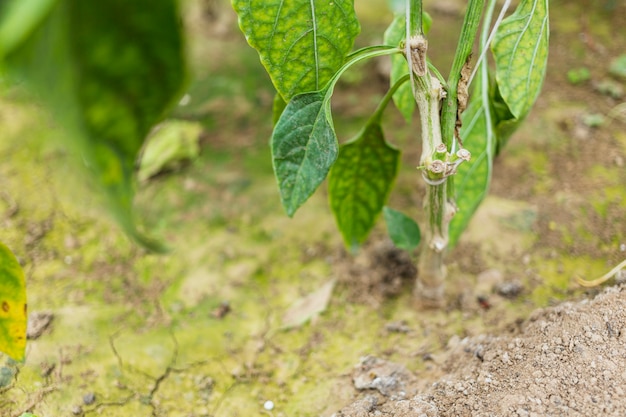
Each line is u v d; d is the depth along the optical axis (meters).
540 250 1.01
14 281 0.77
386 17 1.53
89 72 0.46
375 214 0.92
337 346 0.96
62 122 0.48
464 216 0.89
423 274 0.95
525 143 1.15
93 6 0.43
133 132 0.51
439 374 0.90
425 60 0.77
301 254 1.06
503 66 0.79
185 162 1.21
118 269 1.05
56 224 1.10
